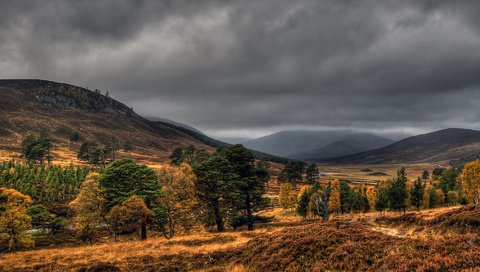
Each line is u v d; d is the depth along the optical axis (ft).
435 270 38.68
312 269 51.29
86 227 136.46
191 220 165.58
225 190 126.93
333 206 219.20
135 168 132.16
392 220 98.73
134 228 119.55
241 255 69.41
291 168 451.53
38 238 168.55
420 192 220.43
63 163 474.08
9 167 307.99
